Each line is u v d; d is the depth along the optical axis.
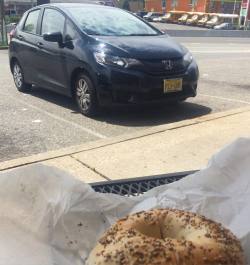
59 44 4.16
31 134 3.40
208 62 8.27
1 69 6.86
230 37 17.66
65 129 3.54
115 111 4.09
